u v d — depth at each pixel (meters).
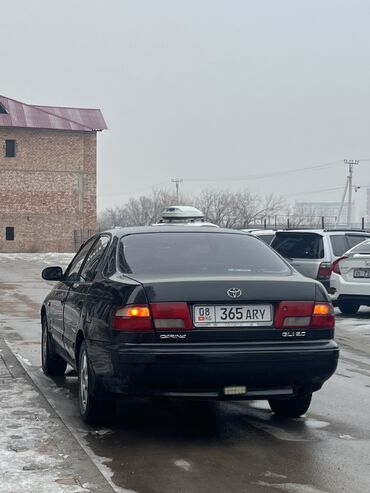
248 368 5.62
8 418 6.32
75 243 55.94
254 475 5.13
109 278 6.24
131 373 5.56
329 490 4.85
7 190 54.38
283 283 5.91
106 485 4.76
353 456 5.61
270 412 7.02
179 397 5.65
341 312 15.60
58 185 55.50
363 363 9.83
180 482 4.96
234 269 6.41
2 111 54.84
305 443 5.95
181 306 5.62
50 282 24.80
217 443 5.92
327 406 7.25
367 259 14.12
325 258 14.95
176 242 6.73
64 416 6.73
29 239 54.94
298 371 5.78
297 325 5.84
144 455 5.57
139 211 82.31
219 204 69.12
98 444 5.85
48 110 58.28
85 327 6.32
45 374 8.67
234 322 5.71
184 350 5.54
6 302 17.83
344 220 128.88
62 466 5.11
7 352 9.94
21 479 4.81
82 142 56.00
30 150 54.78
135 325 5.59
